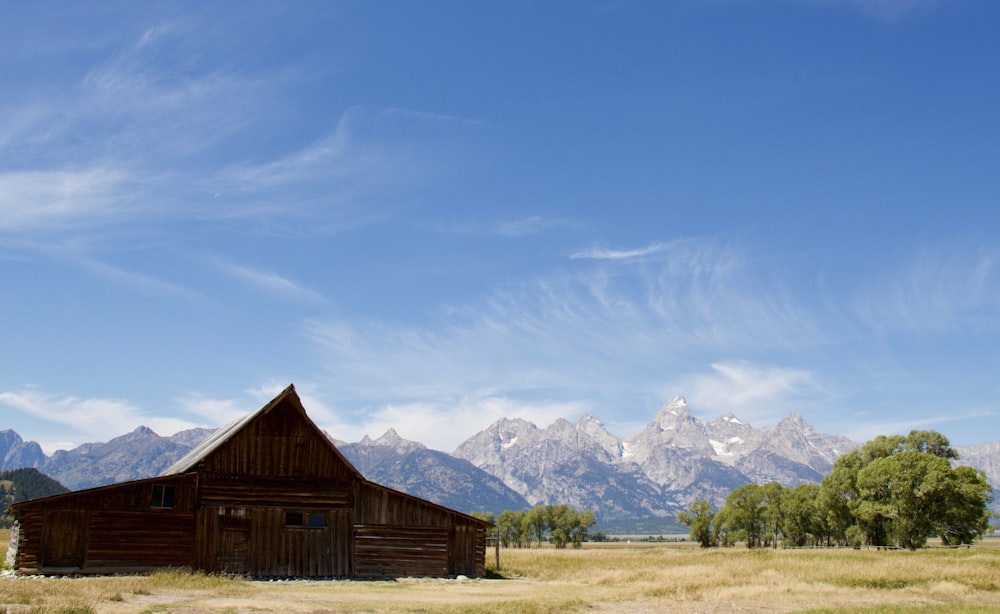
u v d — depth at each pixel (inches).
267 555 1749.5
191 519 1726.1
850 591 1398.9
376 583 1649.9
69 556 1626.5
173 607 1020.5
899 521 3590.1
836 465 4384.8
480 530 1966.0
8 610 885.8
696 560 2620.6
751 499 5452.8
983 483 3560.5
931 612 1080.2
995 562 1989.4
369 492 1854.1
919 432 4212.6
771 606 1201.4
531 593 1432.1
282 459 1814.7
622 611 1127.0
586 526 6820.9
